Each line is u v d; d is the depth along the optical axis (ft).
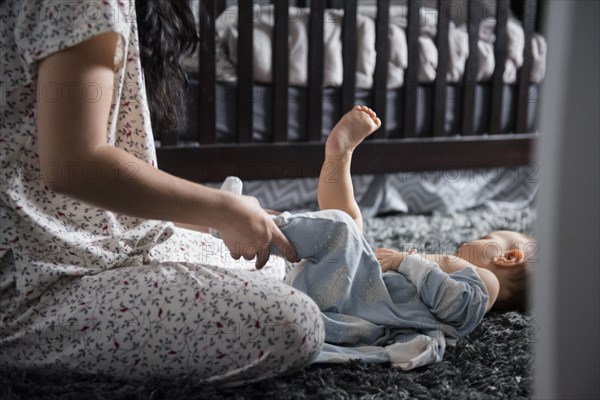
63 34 2.50
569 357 1.94
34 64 2.61
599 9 1.74
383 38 7.27
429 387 3.20
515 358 3.41
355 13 7.08
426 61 7.66
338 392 2.99
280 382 3.03
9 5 2.70
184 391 2.84
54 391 2.85
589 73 1.77
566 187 1.82
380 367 3.35
